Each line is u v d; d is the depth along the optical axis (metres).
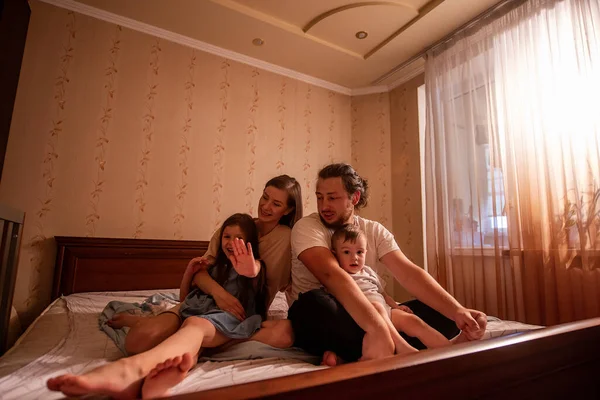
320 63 2.79
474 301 2.11
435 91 2.48
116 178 2.18
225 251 1.09
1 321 1.16
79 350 0.89
